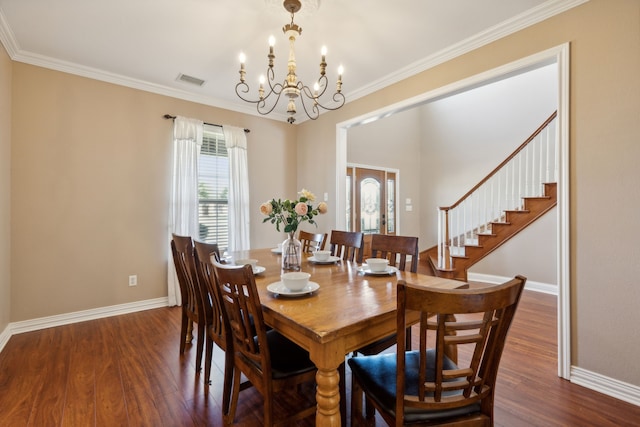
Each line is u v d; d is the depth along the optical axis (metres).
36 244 2.90
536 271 4.26
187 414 1.71
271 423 1.34
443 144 6.25
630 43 1.83
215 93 3.82
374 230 6.03
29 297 2.87
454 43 2.67
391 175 6.34
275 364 1.43
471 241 4.98
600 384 1.91
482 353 1.05
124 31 2.53
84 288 3.15
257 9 2.25
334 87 3.57
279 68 3.18
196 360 2.12
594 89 1.95
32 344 2.57
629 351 1.82
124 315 3.29
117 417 1.68
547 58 2.17
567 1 2.06
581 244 2.00
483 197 5.04
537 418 1.67
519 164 4.50
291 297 1.50
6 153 2.65
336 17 2.33
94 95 3.20
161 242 3.61
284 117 4.67
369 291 1.60
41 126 2.92
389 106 3.37
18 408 1.74
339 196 4.05
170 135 3.68
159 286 3.60
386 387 1.23
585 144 1.98
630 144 1.82
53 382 2.01
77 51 2.83
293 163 4.81
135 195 3.44
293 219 2.11
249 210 4.31
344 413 1.57
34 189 2.89
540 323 3.04
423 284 1.74
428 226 6.53
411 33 2.53
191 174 3.72
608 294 1.89
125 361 2.30
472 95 5.79
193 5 2.21
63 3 2.17
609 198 1.89
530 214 4.28
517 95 5.19
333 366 1.14
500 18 2.33
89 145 3.17
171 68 3.16
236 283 1.33
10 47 2.66
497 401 1.82
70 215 3.07
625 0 1.84
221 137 4.09
